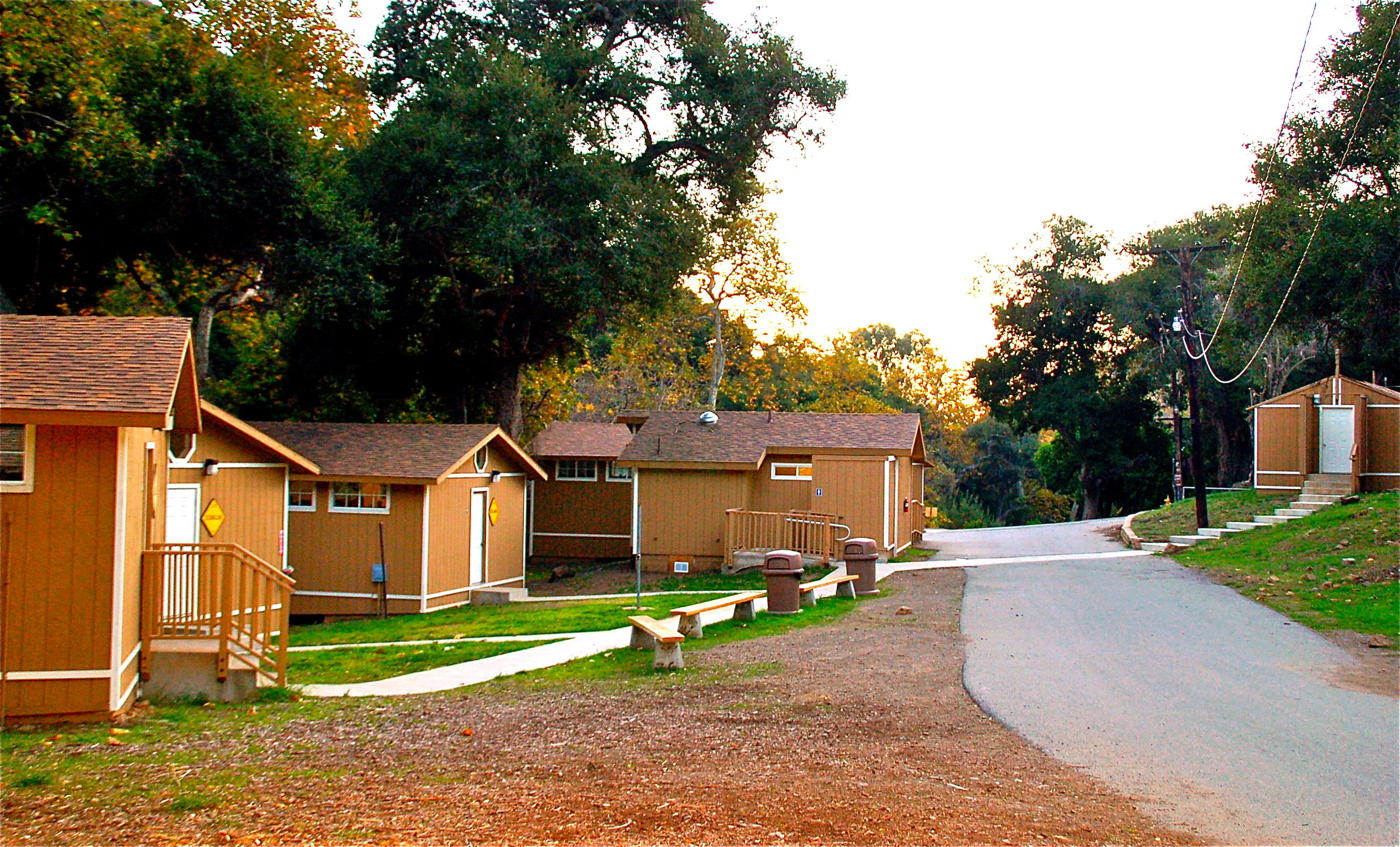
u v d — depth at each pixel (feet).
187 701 35.09
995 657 37.01
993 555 81.87
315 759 24.63
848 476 80.12
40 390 30.25
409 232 82.02
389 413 103.09
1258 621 43.42
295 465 60.95
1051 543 92.79
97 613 31.30
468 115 80.84
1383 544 56.54
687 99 91.91
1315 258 77.51
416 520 65.98
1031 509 221.46
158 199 69.10
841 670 35.42
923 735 26.16
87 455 31.48
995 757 23.97
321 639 54.13
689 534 81.20
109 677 31.17
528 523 97.35
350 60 97.09
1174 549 74.79
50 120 61.00
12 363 31.76
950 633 42.80
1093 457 172.96
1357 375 119.14
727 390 171.73
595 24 96.37
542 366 106.83
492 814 19.63
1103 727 26.66
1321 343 117.60
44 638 31.01
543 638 48.03
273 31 90.38
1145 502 178.19
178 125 68.95
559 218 81.00
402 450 68.64
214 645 35.63
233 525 54.49
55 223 63.26
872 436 83.66
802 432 85.15
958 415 217.36
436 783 22.06
